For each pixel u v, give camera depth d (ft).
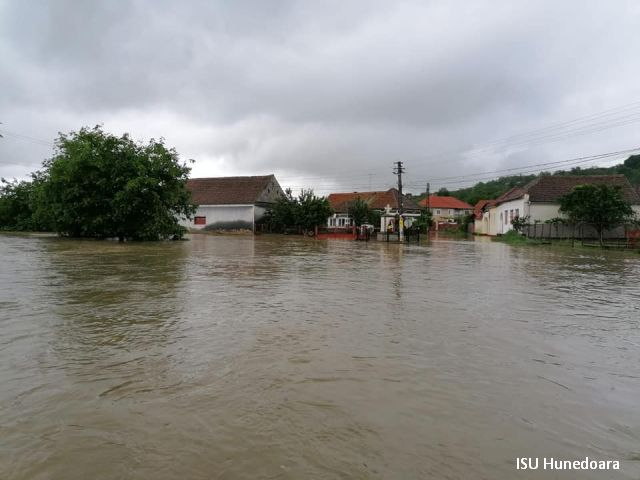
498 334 17.67
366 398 11.22
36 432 9.29
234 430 9.45
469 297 26.17
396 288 29.43
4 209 130.31
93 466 8.09
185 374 12.73
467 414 10.41
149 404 10.69
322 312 21.35
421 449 8.82
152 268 39.70
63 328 17.83
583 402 11.20
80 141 91.40
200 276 34.53
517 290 29.19
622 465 8.36
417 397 11.34
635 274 39.37
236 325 18.57
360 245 86.38
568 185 112.47
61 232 100.12
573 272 40.57
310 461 8.31
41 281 30.94
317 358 14.33
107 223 88.74
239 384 12.03
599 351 15.58
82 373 12.74
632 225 96.73
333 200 223.30
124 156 90.58
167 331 17.49
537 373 13.25
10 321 18.98
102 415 10.08
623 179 112.47
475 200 301.63
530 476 7.92
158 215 89.40
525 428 9.77
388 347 15.66
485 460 8.44
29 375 12.55
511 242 98.99
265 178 167.84
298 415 10.20
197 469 8.02
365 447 8.86
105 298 24.57
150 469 8.00
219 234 145.79
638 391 11.98
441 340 16.67
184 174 97.30
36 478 7.72
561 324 19.54
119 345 15.56
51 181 89.66
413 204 201.46
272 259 51.13
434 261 50.98
